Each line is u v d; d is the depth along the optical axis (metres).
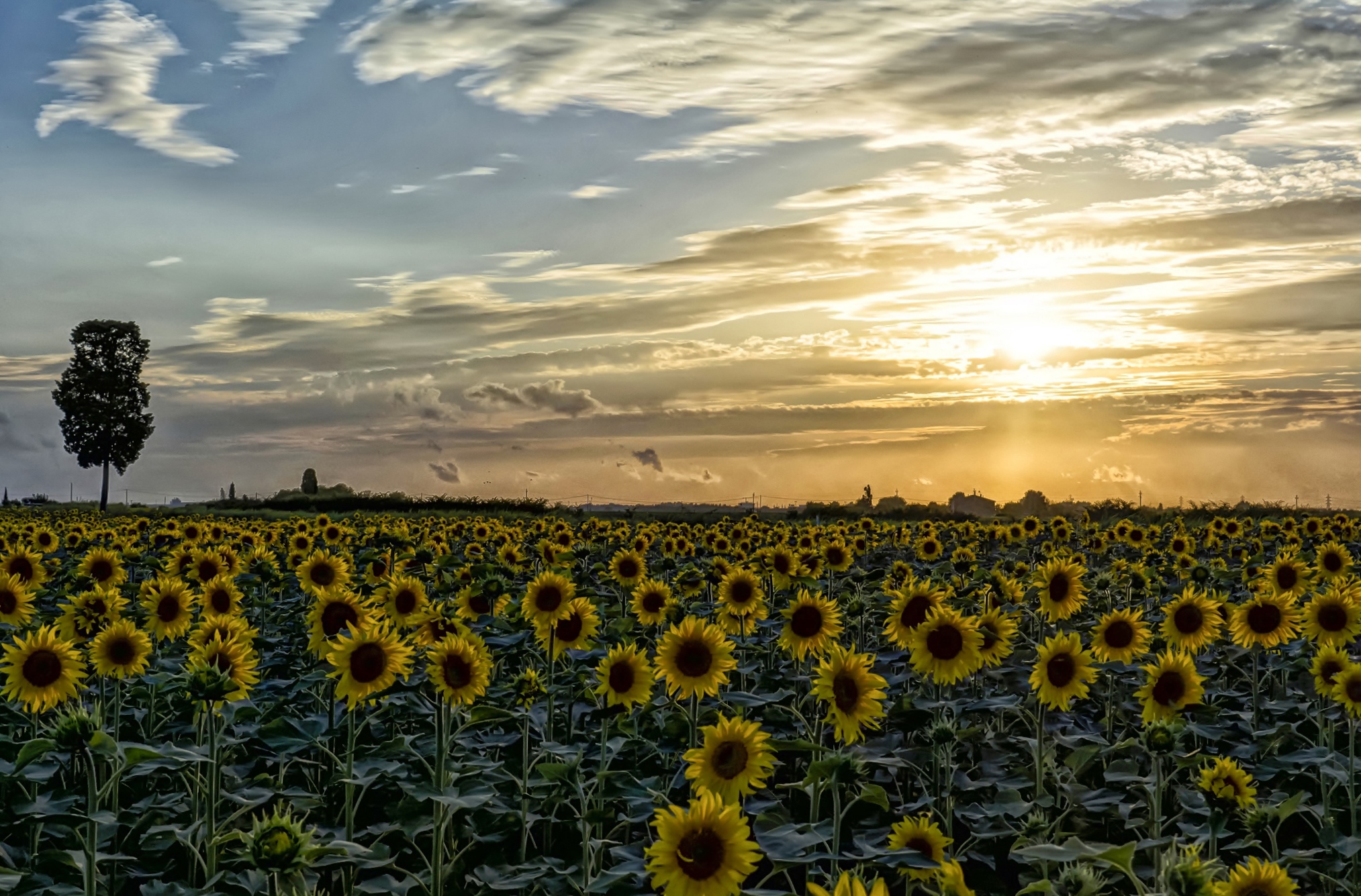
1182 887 4.72
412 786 6.98
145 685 10.30
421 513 58.81
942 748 8.35
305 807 7.30
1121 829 8.30
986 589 14.05
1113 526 26.98
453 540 24.84
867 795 6.41
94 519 44.78
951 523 31.00
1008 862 7.88
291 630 13.33
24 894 6.03
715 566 15.23
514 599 11.57
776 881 7.26
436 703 7.55
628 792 7.72
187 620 11.05
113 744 6.17
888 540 24.98
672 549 21.28
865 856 5.60
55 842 7.20
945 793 8.32
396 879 7.26
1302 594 14.09
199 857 6.59
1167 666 8.41
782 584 14.98
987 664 10.65
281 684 10.18
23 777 7.27
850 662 7.23
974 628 8.80
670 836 4.71
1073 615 14.94
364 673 7.66
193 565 13.02
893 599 13.23
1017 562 18.00
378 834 7.32
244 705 8.88
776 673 12.18
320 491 74.75
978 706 9.07
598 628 11.46
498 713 7.58
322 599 9.47
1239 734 10.55
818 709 9.30
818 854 5.78
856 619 12.83
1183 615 10.87
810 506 43.53
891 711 8.84
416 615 10.40
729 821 4.70
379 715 9.52
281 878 5.70
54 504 86.00
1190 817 7.91
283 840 5.25
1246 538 24.55
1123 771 8.25
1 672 8.15
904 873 5.79
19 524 28.27
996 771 9.05
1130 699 11.27
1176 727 7.37
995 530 25.00
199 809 7.65
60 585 14.97
